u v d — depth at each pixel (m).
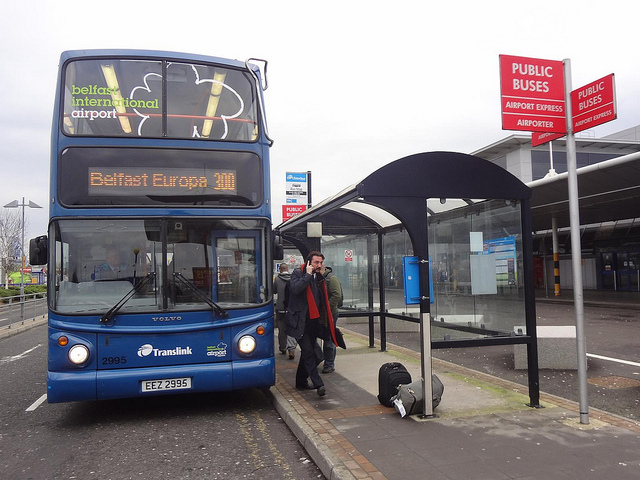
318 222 9.73
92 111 6.22
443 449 4.49
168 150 6.31
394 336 12.48
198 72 6.55
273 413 6.46
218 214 6.34
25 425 6.13
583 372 5.15
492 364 9.01
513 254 5.98
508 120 5.21
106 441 5.45
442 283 6.85
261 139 6.66
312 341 6.60
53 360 5.80
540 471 3.97
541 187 19.73
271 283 6.46
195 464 4.71
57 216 5.99
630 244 30.00
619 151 41.94
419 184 5.58
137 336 5.96
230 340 6.23
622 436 4.74
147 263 6.12
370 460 4.28
